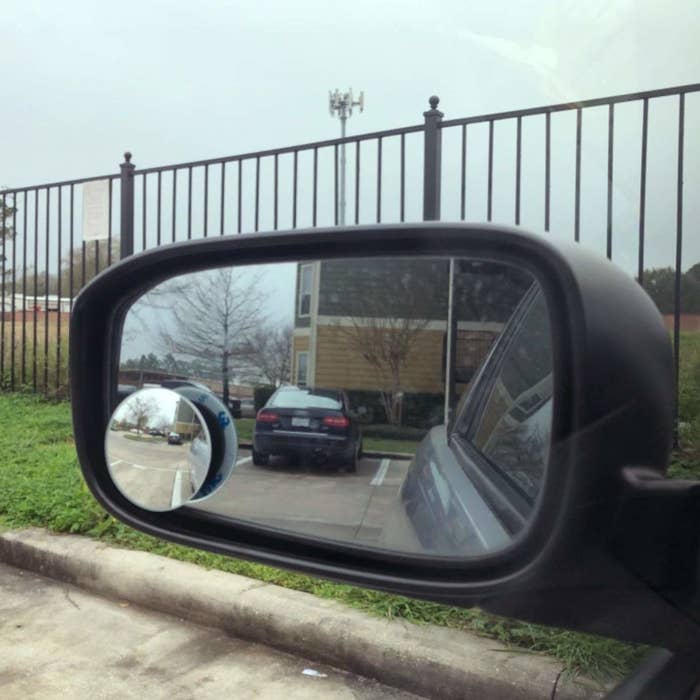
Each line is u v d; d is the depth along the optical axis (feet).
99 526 13.02
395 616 9.57
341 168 20.52
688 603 3.60
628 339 3.45
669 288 10.12
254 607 10.10
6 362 28.19
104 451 6.30
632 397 3.41
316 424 5.12
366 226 4.93
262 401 5.34
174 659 9.70
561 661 8.21
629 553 3.51
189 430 5.72
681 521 3.48
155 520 5.84
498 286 4.66
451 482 5.05
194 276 5.83
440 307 4.86
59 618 10.93
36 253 25.64
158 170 22.38
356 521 4.89
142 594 11.19
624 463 3.41
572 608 3.89
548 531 3.57
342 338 5.07
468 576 4.27
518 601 4.01
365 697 8.75
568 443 3.46
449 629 9.21
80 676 9.28
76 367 6.34
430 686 8.63
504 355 5.01
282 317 5.33
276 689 8.95
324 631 9.47
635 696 4.37
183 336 5.82
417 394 5.00
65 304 28.86
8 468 16.66
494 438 5.26
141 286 6.17
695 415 6.80
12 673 9.36
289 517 5.14
